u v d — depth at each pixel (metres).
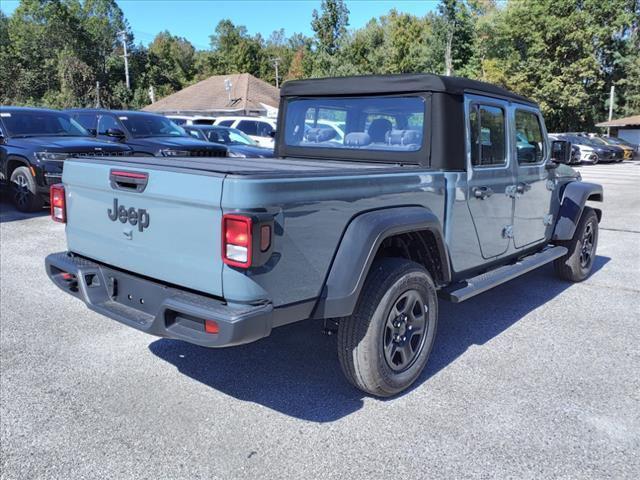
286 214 2.74
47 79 57.31
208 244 2.73
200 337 2.73
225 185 2.60
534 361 4.15
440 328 4.84
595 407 3.47
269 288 2.74
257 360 4.13
